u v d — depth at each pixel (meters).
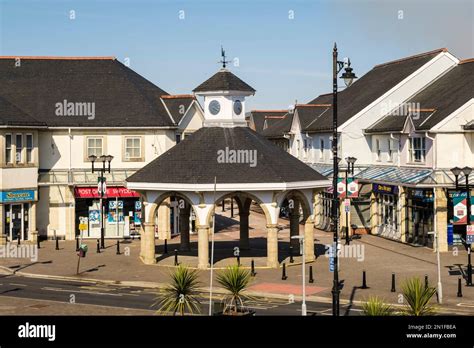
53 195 55.16
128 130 56.12
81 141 55.75
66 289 36.78
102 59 60.38
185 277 27.06
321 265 43.53
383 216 56.97
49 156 55.44
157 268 42.72
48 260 45.75
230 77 45.59
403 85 60.81
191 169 42.19
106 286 37.91
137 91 58.44
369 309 23.11
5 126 50.91
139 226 56.81
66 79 58.47
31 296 34.59
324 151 66.88
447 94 54.69
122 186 55.81
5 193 51.31
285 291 36.06
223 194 41.97
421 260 44.91
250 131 46.16
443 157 49.34
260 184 41.34
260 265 43.12
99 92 57.84
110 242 54.38
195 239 56.12
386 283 37.88
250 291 35.91
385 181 53.59
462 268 41.94
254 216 74.94
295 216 45.75
